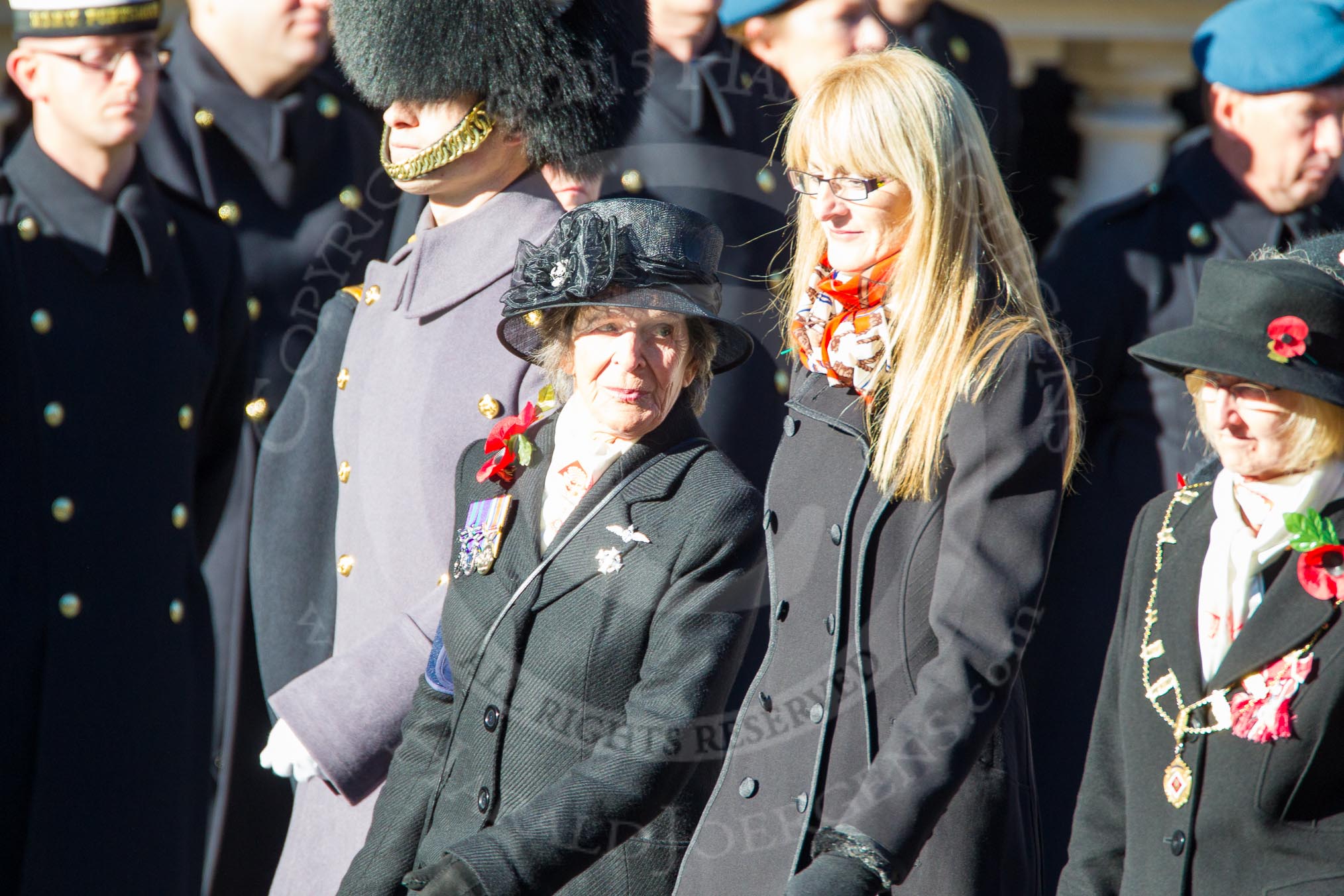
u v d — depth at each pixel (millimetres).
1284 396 8641
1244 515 9070
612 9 12727
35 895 14094
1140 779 9203
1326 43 15812
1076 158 20047
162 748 14859
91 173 14633
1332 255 9273
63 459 14289
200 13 16484
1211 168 16484
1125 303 16156
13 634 14055
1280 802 8539
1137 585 9586
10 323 14195
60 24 14125
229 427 16156
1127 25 19578
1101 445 16188
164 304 15008
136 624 14656
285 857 12961
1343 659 8461
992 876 9648
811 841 9555
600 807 9383
